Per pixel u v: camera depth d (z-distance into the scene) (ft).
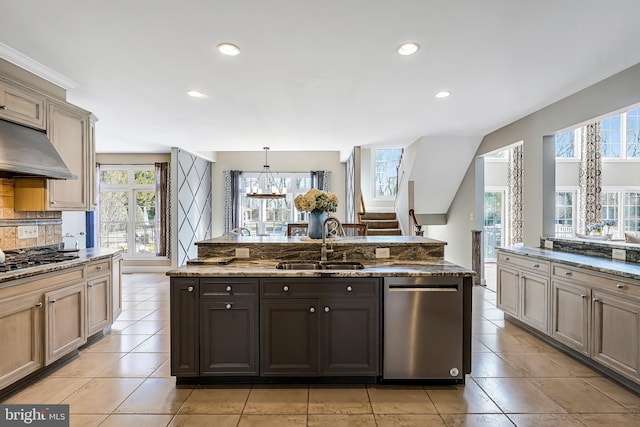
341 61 9.18
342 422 6.76
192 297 8.01
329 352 8.02
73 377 8.57
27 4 6.57
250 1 6.53
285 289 7.95
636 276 7.38
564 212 26.11
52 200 9.82
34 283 8.07
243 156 28.55
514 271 12.09
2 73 8.18
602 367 8.75
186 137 18.65
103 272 10.94
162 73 9.91
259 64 9.34
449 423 6.72
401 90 11.41
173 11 6.84
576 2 6.62
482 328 12.23
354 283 7.98
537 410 7.15
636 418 6.86
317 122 15.51
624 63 9.46
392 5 6.70
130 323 12.87
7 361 7.40
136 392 7.88
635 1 6.57
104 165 23.63
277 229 28.63
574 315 9.27
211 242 9.95
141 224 23.91
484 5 6.71
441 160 19.65
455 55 8.87
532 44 8.30
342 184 28.45
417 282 8.00
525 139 14.74
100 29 7.52
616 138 26.03
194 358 8.03
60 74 9.92
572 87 11.29
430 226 26.55
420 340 8.01
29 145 8.56
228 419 6.86
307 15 7.02
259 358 8.03
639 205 25.88
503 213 27.43
